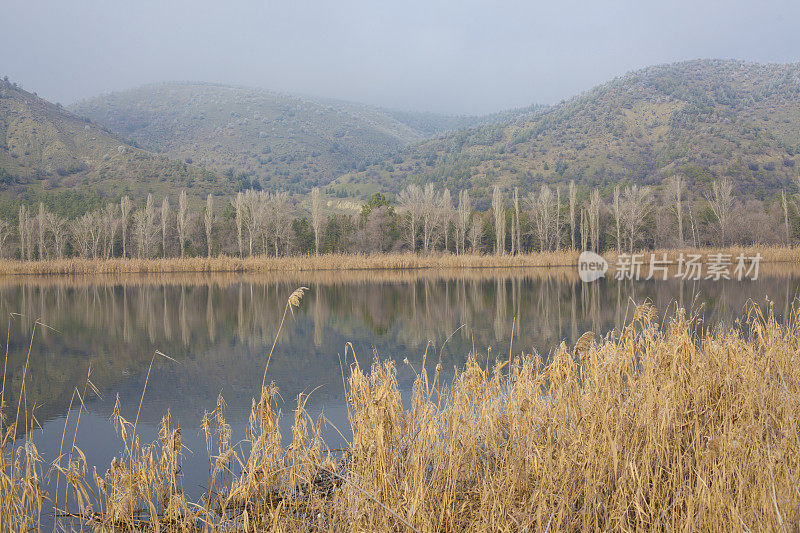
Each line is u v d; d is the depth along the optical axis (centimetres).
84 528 477
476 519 380
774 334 643
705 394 514
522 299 2536
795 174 9581
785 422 419
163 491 507
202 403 998
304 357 1403
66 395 1068
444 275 4200
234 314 2245
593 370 545
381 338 1645
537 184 12362
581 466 387
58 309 2428
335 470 496
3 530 414
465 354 1353
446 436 486
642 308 587
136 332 1828
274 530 382
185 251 6044
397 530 364
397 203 13700
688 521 327
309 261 4909
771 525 313
